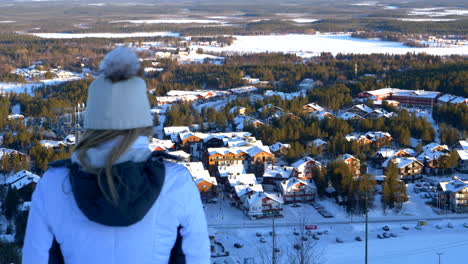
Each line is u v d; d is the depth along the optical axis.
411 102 124.38
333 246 46.78
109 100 3.73
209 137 83.56
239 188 59.19
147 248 3.71
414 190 63.28
